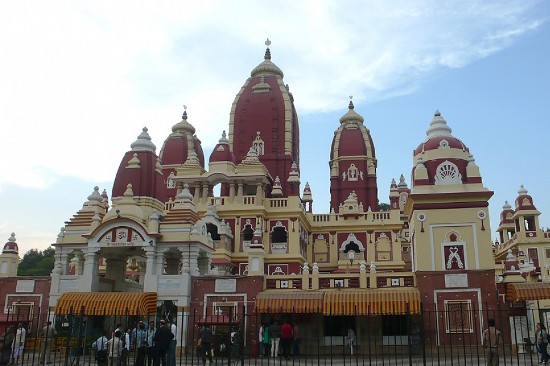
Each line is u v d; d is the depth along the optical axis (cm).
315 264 3322
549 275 5906
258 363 2669
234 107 6350
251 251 3372
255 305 3075
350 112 7038
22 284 3459
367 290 3094
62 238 3541
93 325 3303
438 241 3262
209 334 2539
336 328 3206
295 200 5200
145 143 3784
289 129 6156
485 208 3269
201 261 3700
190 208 3556
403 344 3106
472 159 3381
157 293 3284
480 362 2562
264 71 6612
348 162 6700
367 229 5622
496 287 3059
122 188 3622
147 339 2212
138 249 3622
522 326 3005
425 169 3388
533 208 6512
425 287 3097
